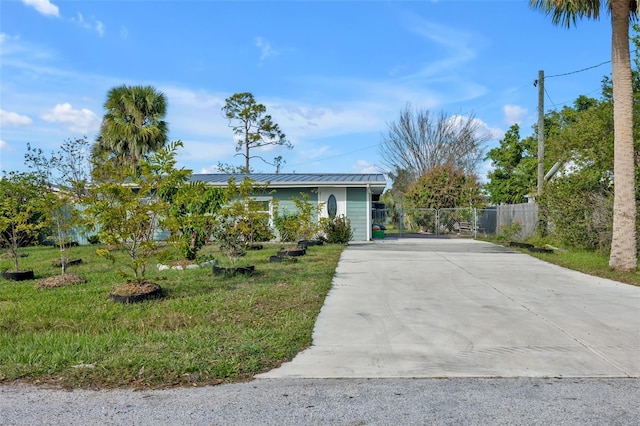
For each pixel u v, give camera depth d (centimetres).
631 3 1052
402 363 462
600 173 1382
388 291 836
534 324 610
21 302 742
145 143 2150
